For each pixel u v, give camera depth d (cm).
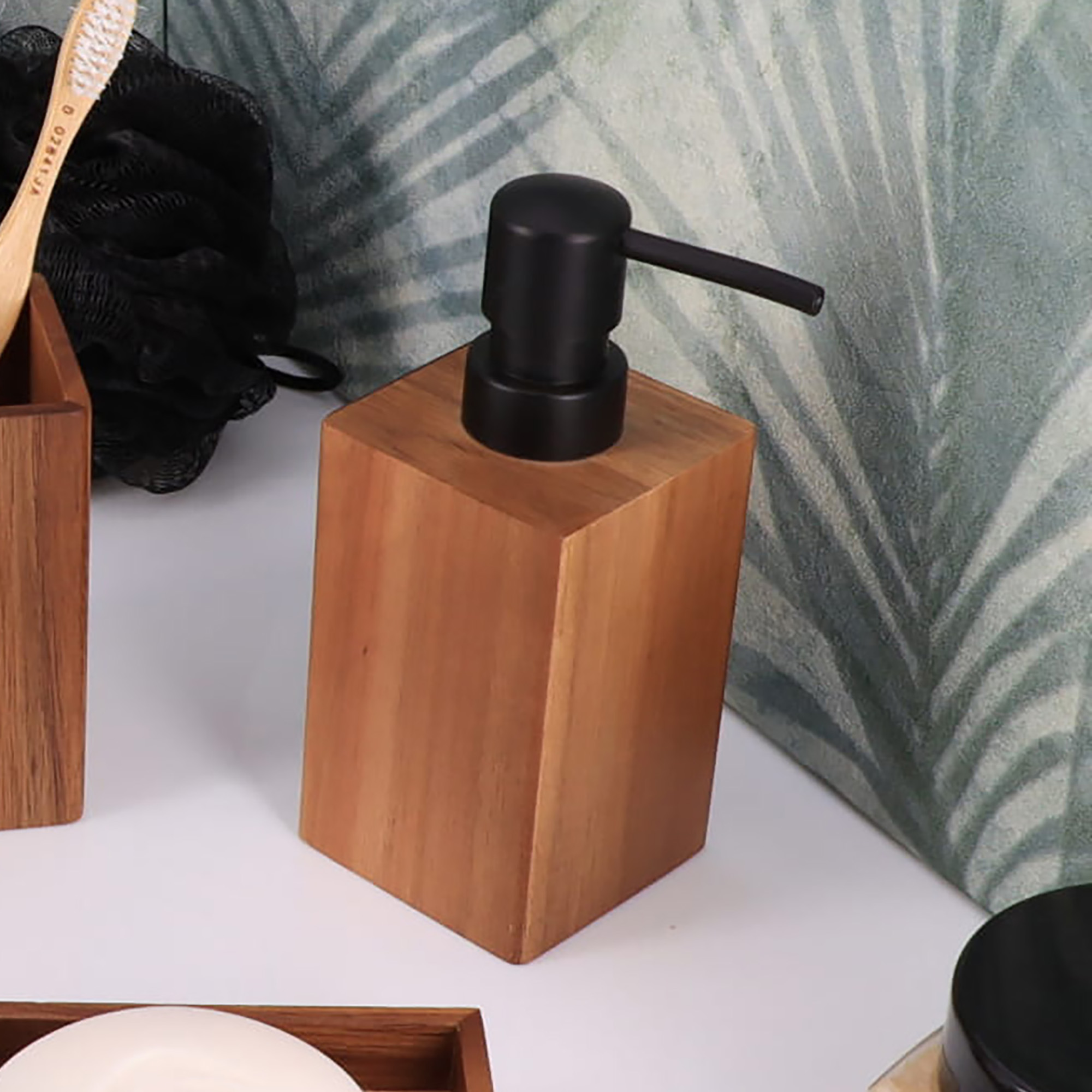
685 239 90
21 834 86
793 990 82
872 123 79
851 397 84
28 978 79
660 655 80
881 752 89
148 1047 62
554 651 74
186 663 98
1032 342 75
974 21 73
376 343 116
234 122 110
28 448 78
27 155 103
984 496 80
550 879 80
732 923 85
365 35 108
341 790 84
